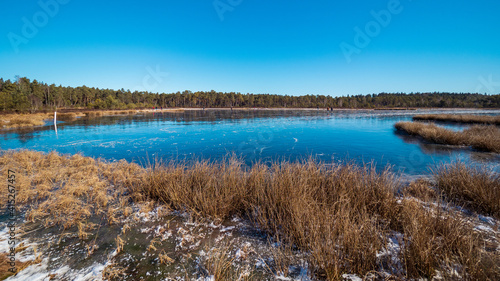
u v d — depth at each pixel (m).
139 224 3.80
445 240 2.76
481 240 3.06
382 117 39.09
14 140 15.60
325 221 3.07
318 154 11.23
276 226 3.48
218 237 3.40
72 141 15.32
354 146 13.34
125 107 73.38
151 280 2.49
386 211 3.83
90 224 3.71
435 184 5.73
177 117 41.19
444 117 29.91
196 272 2.62
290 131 20.75
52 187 5.52
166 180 5.18
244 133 19.50
